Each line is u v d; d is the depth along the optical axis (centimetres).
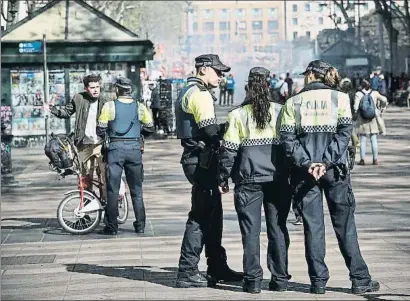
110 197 3206
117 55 7612
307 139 2166
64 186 4988
